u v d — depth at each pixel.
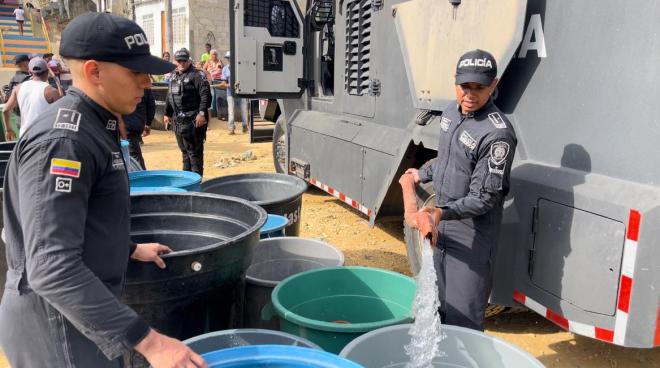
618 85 2.33
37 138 1.32
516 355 2.04
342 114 5.15
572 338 3.25
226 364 1.67
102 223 1.46
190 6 23.30
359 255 4.70
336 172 4.99
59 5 31.06
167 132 13.37
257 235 2.40
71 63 1.43
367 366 2.11
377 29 4.34
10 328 1.47
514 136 2.37
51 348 1.45
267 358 1.69
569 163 2.57
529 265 2.70
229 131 12.72
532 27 2.73
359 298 2.88
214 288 2.23
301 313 2.77
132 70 1.44
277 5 5.66
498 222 2.53
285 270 3.46
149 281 2.04
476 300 2.57
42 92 5.98
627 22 2.28
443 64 3.34
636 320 2.24
